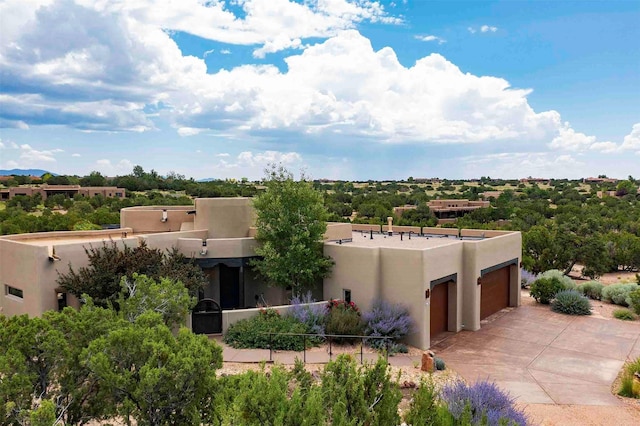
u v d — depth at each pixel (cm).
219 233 2650
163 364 969
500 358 1938
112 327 1084
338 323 2012
